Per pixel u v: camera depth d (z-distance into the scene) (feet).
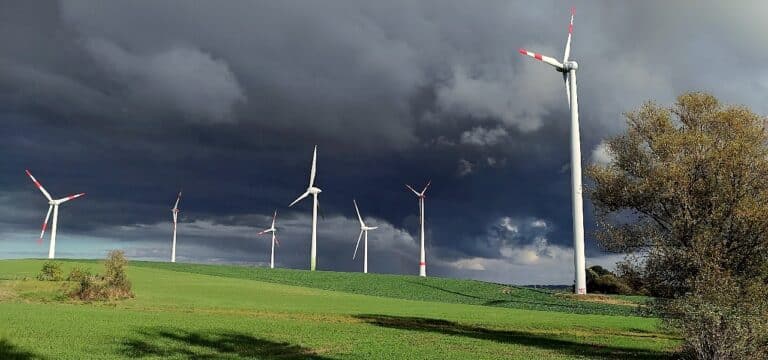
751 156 114.01
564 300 302.66
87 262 374.63
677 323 107.24
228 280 332.80
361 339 139.23
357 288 353.92
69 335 126.93
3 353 105.29
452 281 407.23
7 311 159.84
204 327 148.97
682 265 111.14
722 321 100.58
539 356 119.75
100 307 187.83
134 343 122.31
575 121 310.45
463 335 153.69
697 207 115.65
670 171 113.80
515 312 228.63
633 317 217.15
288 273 424.46
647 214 123.13
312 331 150.41
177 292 249.75
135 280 296.51
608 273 361.92
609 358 118.11
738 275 110.01
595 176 127.54
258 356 114.01
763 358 101.24
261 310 200.13
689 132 118.32
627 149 127.85
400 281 400.67
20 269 295.28
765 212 106.42
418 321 185.78
